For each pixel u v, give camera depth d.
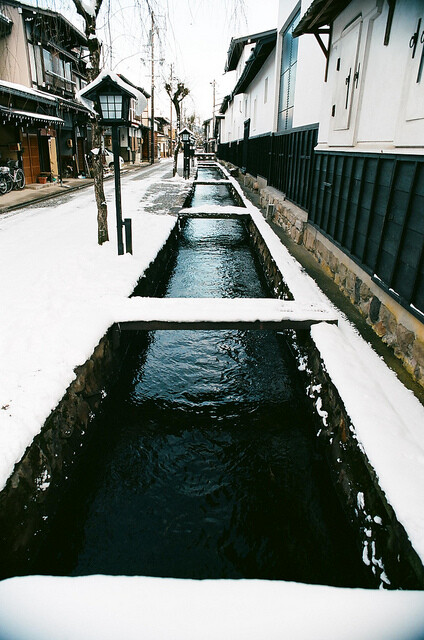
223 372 5.57
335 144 7.06
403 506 2.38
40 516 3.06
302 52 10.21
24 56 17.97
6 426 2.90
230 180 23.23
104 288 5.90
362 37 5.75
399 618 1.88
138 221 11.17
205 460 4.07
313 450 4.20
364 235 5.59
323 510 3.52
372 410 3.29
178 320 4.99
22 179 17.58
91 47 6.88
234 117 33.97
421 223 3.93
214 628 1.82
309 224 9.09
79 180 23.59
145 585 2.01
